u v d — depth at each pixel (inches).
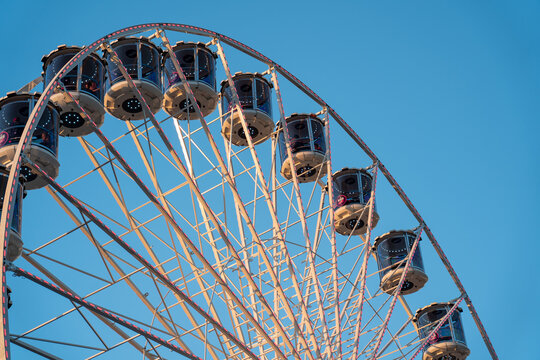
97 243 841.5
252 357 898.1
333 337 1060.5
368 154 1321.4
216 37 1135.0
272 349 964.0
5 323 621.9
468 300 1409.9
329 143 1240.2
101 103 1032.2
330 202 1178.0
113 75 1063.6
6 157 948.0
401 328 1208.8
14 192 710.5
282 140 1327.5
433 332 1266.0
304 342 983.6
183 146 1122.0
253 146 1083.9
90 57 1039.0
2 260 663.1
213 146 1000.2
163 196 959.0
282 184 1164.5
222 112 1229.1
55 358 767.1
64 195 772.6
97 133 831.7
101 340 794.2
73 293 781.9
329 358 1031.6
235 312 1021.8
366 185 1336.1
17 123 965.2
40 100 793.6
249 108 1205.7
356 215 1318.9
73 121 1027.3
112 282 845.2
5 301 638.5
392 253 1370.6
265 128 1222.3
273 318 950.4
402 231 1381.6
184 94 1128.2
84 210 785.6
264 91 1227.2
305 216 1110.4
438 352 1414.9
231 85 1124.5
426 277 1369.3
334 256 1117.7
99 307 762.8
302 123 1311.5
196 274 991.0
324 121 1272.1
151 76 1075.3
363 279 1122.0
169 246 927.0
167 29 1041.5
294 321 981.8
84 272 836.6
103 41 911.0
